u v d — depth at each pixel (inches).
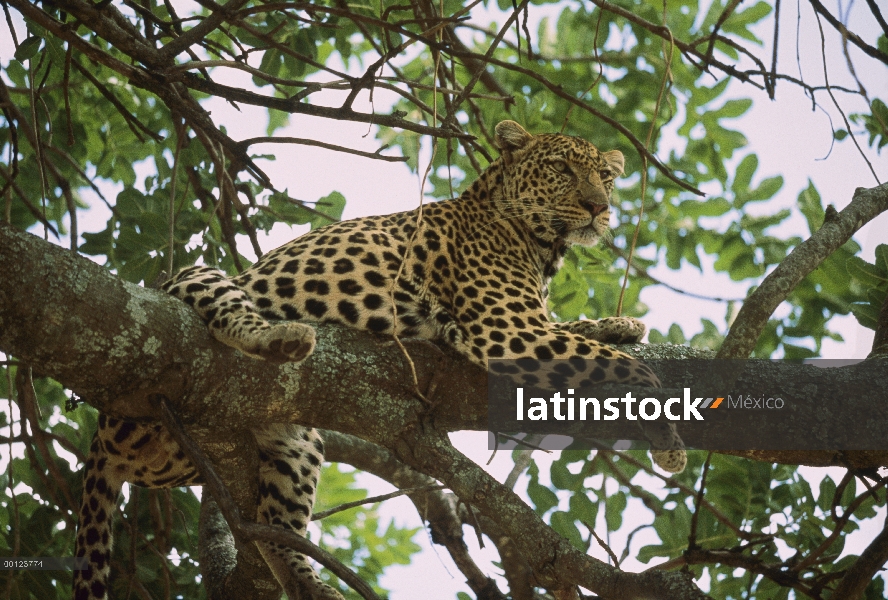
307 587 297.4
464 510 385.4
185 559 408.8
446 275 337.1
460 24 263.3
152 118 547.5
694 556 263.7
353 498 489.7
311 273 314.7
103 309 226.4
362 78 240.1
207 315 252.8
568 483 443.2
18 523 331.3
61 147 506.9
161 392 240.4
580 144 388.8
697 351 313.1
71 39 252.1
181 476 304.5
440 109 473.7
